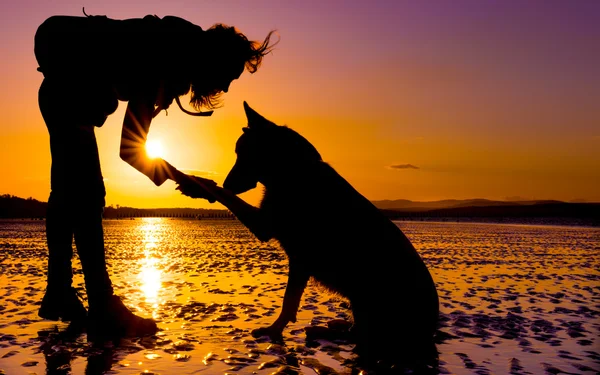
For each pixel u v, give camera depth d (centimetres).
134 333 440
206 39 427
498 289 749
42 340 420
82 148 441
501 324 510
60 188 443
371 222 443
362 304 434
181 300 626
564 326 502
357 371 354
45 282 778
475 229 3666
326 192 444
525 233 2947
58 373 332
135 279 829
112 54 425
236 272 936
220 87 441
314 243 442
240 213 450
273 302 617
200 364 357
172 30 427
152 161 433
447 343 438
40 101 447
